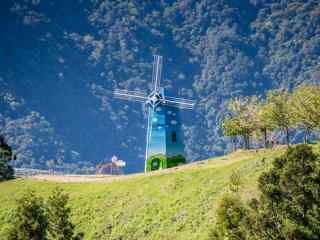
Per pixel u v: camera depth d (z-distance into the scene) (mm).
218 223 61500
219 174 98625
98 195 107938
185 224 85875
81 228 97812
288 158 58750
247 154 113875
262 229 57125
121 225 94438
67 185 118688
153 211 94562
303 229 54812
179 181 102250
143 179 110688
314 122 112125
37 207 74875
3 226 103875
